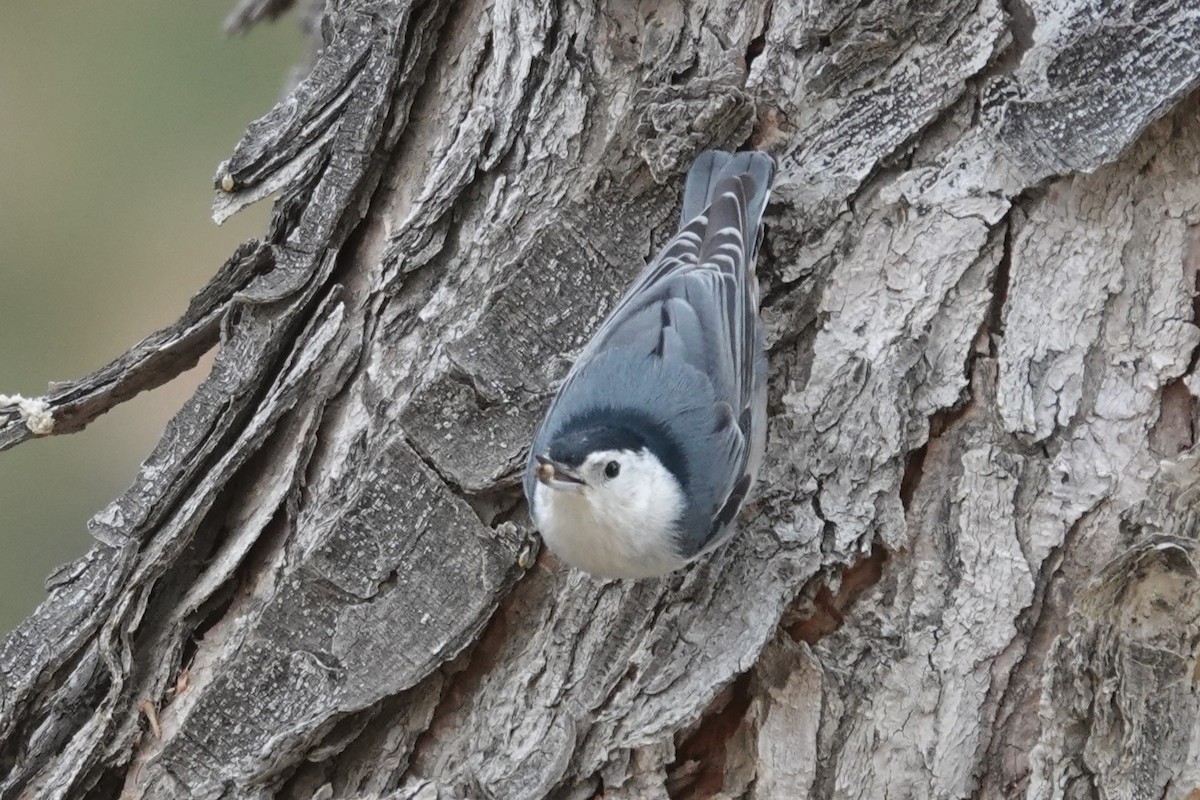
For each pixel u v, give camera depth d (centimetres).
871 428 589
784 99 623
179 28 1144
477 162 639
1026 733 570
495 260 626
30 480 983
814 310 613
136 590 611
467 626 586
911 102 609
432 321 628
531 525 598
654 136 610
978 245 596
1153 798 543
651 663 571
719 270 594
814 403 600
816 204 612
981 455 583
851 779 568
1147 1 579
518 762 566
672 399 580
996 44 598
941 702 571
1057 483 576
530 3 651
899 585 583
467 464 596
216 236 1091
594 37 646
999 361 589
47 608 621
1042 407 582
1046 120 587
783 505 590
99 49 1145
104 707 602
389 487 597
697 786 588
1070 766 555
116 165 1109
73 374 1034
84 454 995
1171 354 580
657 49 634
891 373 592
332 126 667
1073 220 594
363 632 590
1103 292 589
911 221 604
